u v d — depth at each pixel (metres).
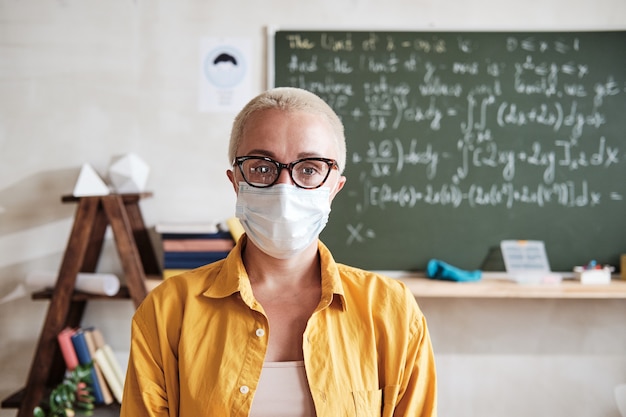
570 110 2.68
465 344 2.72
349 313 1.01
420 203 2.68
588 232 2.69
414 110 2.67
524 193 2.69
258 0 2.66
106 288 2.34
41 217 2.63
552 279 2.58
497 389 2.72
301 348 0.98
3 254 2.63
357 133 2.67
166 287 1.04
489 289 2.46
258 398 0.94
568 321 2.73
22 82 2.62
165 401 0.99
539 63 2.68
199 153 2.66
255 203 0.97
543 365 2.73
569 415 2.73
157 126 2.65
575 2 2.69
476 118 2.68
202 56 2.65
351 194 2.68
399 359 1.01
